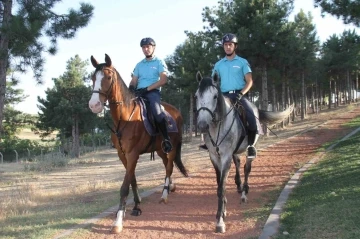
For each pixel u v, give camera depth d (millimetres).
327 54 39125
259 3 20328
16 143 38906
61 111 32250
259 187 8461
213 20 23031
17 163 26109
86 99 33125
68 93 33438
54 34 15281
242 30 19594
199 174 10516
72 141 34906
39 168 22062
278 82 28125
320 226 5246
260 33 19781
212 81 5656
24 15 14359
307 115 38938
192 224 6094
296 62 25984
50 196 9516
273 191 7961
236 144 6293
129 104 6203
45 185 14617
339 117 29344
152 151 7062
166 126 6914
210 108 5465
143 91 6988
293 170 10266
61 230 5848
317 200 6547
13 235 5676
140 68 7328
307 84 40531
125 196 6051
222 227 5617
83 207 7406
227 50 6867
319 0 13477
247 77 6793
